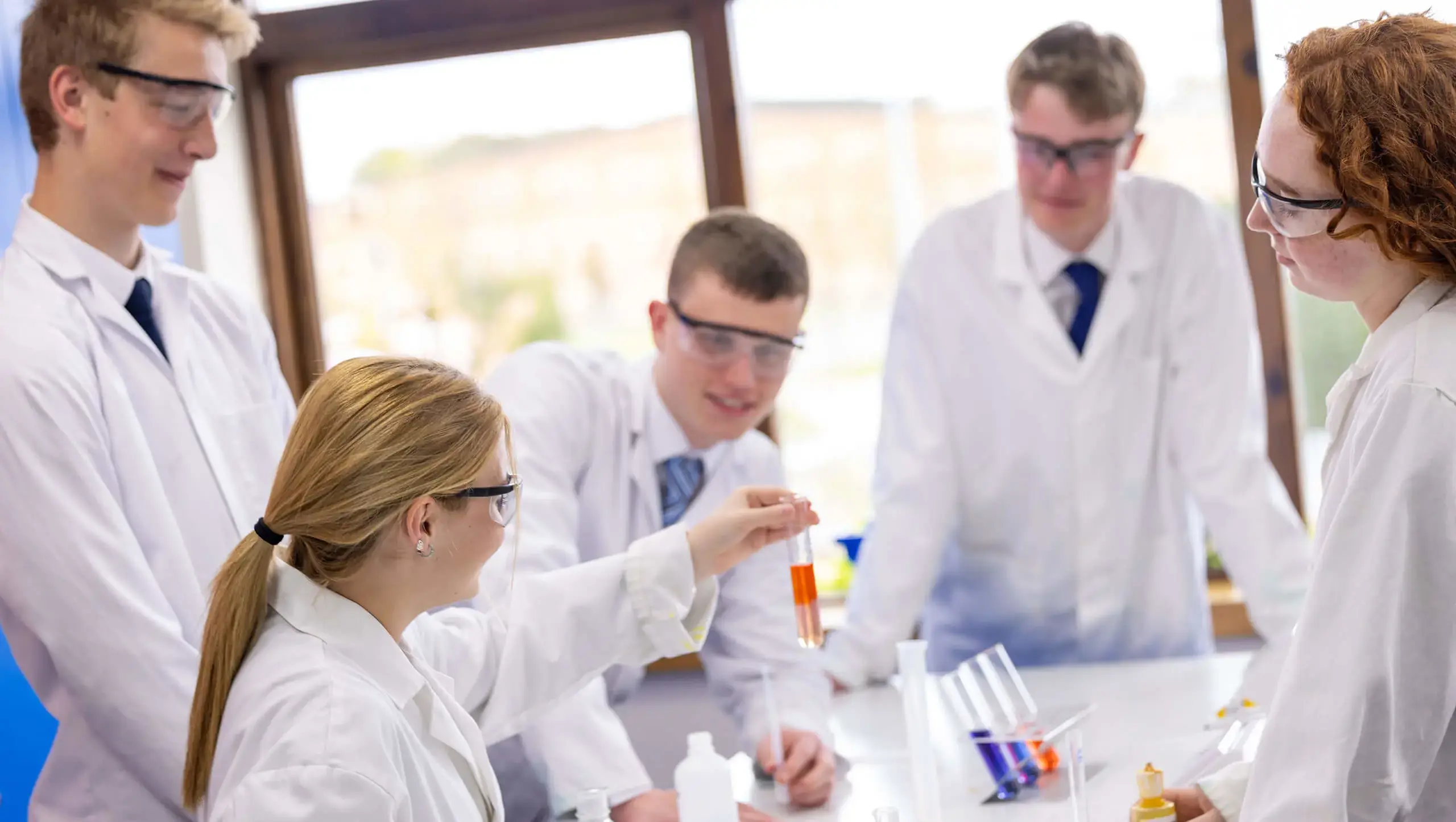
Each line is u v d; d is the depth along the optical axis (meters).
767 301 1.82
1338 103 1.12
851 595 2.32
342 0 3.11
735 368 1.86
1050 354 2.29
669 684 2.98
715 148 3.02
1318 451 2.90
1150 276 2.29
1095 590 2.31
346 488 1.12
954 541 2.44
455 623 1.53
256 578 1.14
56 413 1.53
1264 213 1.24
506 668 1.48
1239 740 1.50
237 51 1.81
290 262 3.23
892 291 3.05
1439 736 1.14
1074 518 2.31
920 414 2.34
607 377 2.03
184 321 1.83
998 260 2.33
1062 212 2.24
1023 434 2.31
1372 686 1.12
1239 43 2.78
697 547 1.55
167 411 1.76
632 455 1.99
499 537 1.22
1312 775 1.15
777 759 1.67
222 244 3.07
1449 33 1.13
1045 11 2.88
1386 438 1.13
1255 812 1.19
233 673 1.14
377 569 1.17
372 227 3.21
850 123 3.02
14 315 1.60
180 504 1.75
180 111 1.69
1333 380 2.87
